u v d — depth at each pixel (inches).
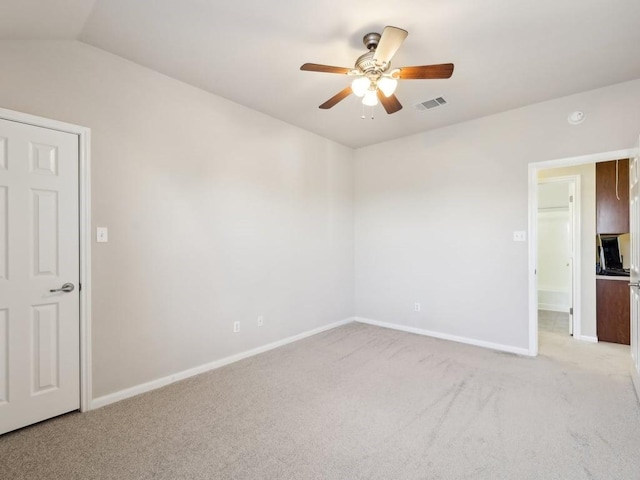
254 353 135.6
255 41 90.7
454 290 153.8
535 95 124.6
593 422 84.3
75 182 89.4
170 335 109.7
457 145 152.8
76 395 89.8
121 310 98.1
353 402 95.4
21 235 81.2
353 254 191.0
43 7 70.8
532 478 65.1
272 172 144.3
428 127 157.5
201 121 118.3
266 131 141.6
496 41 90.7
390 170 176.1
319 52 96.1
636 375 105.8
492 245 143.3
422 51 95.2
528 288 134.3
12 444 75.8
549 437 78.1
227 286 126.6
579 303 153.9
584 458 70.7
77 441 77.0
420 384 107.0
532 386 104.9
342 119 147.3
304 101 128.7
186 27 84.4
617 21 82.3
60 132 87.0
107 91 95.3
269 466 68.7
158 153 106.6
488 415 88.0
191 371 114.9
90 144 91.8
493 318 142.9
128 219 99.6
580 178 152.6
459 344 148.0
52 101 85.5
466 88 118.4
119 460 70.5
